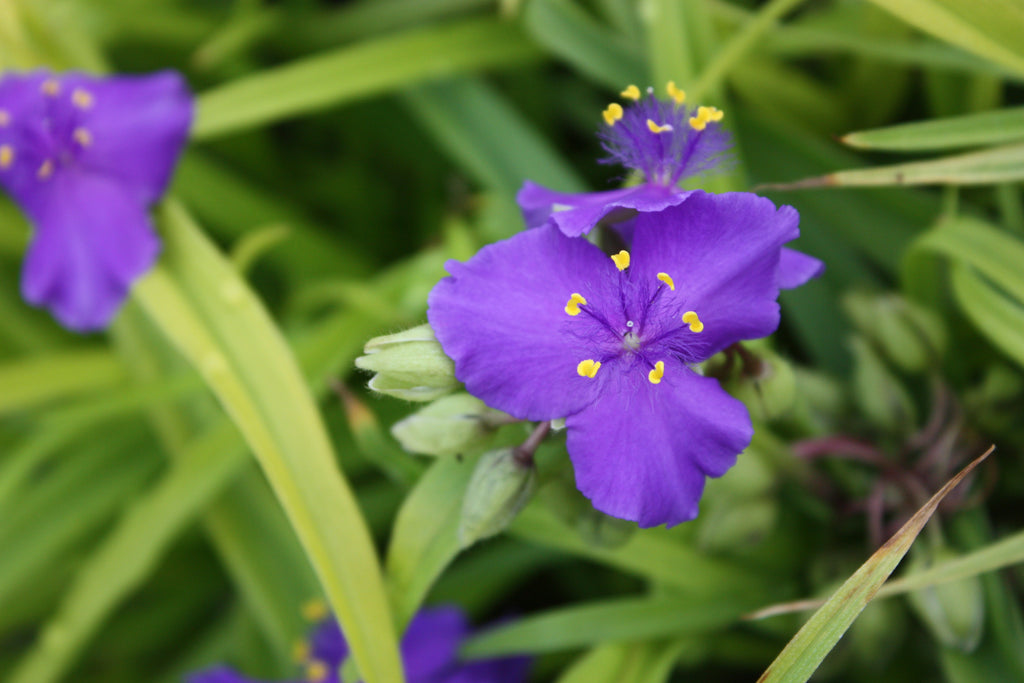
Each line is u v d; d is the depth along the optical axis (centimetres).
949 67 34
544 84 43
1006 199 33
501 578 38
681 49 33
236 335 32
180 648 43
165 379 36
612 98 42
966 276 31
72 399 42
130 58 44
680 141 28
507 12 35
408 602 29
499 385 27
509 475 28
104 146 35
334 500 30
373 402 39
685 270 27
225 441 35
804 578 33
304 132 47
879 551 28
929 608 30
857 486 33
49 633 35
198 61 41
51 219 35
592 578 40
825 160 35
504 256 27
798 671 28
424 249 40
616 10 36
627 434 27
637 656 32
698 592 32
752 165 35
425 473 29
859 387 33
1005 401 32
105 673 42
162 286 34
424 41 38
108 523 42
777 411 29
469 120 38
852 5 36
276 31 43
